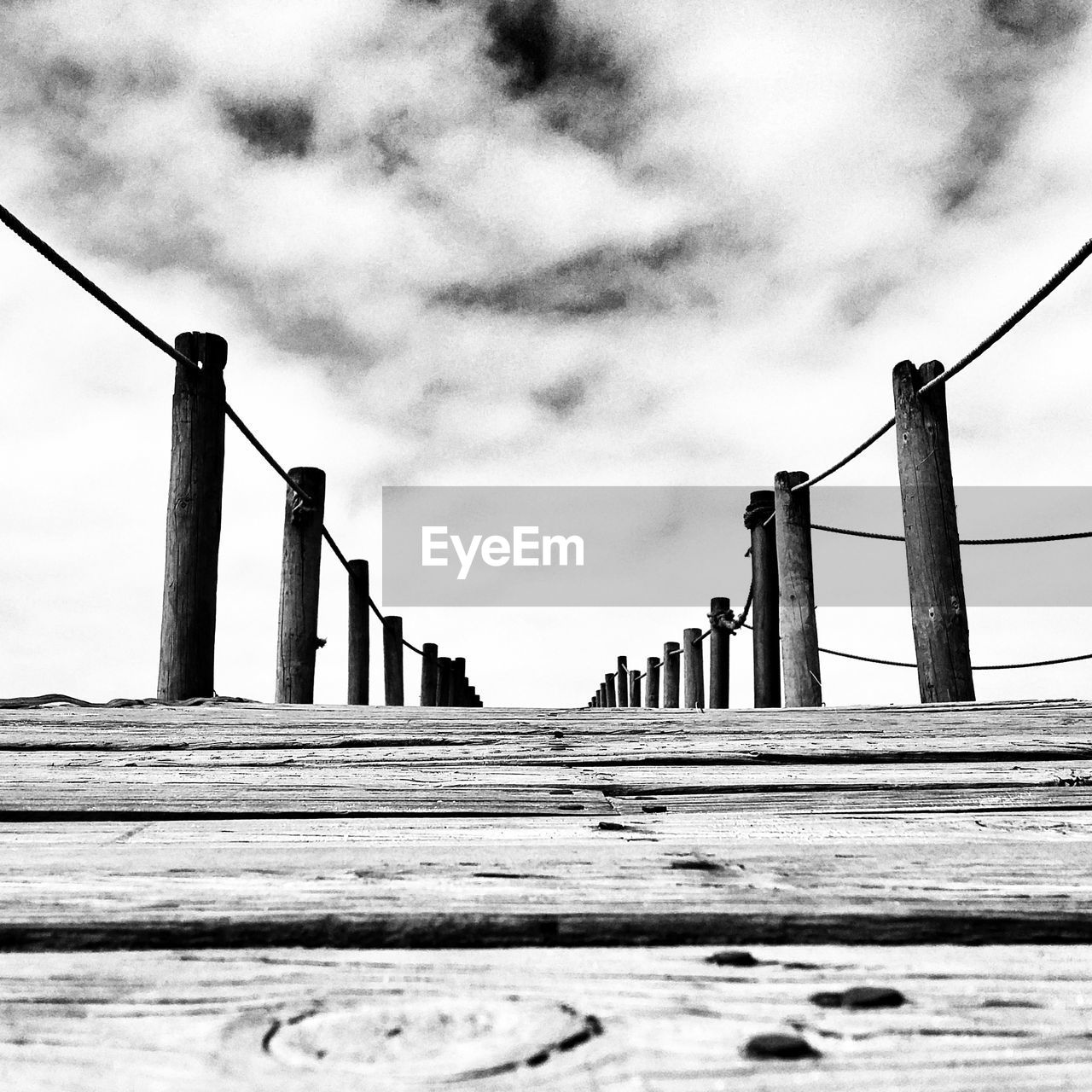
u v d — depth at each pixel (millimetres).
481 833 1562
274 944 959
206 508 5023
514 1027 697
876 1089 605
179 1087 603
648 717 3592
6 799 1972
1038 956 896
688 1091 598
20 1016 721
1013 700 3914
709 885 1104
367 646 10406
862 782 2273
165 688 4828
